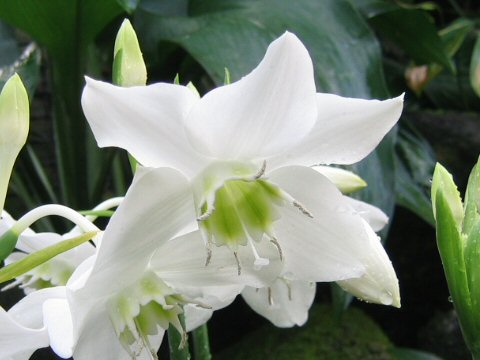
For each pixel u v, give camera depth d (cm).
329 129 31
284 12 61
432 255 83
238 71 55
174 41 58
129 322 31
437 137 87
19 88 32
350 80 58
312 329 75
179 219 31
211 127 30
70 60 64
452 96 96
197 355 37
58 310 29
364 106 30
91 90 28
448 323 80
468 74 95
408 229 83
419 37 79
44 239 35
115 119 29
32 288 36
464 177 85
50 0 58
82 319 30
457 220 32
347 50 60
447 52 86
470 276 31
